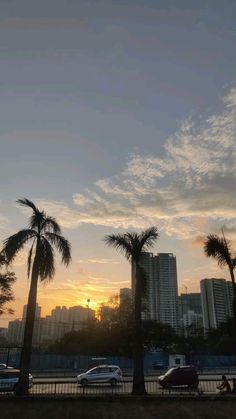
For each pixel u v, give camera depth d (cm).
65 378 4384
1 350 5491
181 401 2144
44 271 2506
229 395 2239
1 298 2883
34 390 2969
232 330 2881
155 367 6391
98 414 1995
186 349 8969
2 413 1995
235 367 6912
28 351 2361
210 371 5962
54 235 2569
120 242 2575
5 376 3003
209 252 2603
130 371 5681
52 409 2041
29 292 2480
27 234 2492
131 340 7781
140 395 2230
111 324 8362
